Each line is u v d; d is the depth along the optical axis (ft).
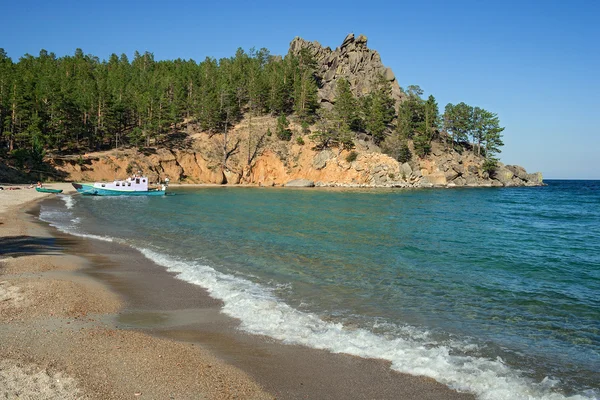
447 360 34.12
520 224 130.00
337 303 49.11
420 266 69.15
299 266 68.03
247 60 545.03
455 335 39.83
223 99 403.34
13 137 288.30
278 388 28.63
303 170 380.99
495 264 71.51
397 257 76.18
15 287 49.47
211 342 36.29
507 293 54.08
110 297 48.57
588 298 52.19
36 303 44.29
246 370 31.07
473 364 33.50
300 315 44.45
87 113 332.39
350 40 568.00
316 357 33.86
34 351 32.24
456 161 414.00
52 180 277.23
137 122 384.68
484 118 444.14
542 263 72.54
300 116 429.79
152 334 37.65
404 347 36.47
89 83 355.77
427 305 48.91
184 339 36.78
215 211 154.20
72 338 35.24
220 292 52.13
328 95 497.46
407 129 412.98
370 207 179.73
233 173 373.20
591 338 39.40
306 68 509.35
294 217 137.69
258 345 35.96
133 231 103.55
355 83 528.22
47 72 382.63
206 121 394.11
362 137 418.10
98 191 220.23
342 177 371.76
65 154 309.63
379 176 367.25
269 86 447.42
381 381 30.12
